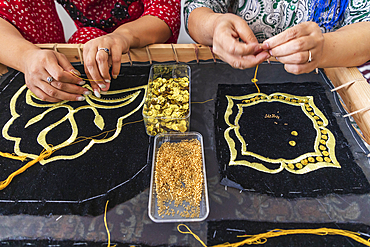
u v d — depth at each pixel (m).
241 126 0.72
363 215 0.53
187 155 0.66
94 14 1.08
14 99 0.79
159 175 0.61
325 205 0.55
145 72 0.88
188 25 0.93
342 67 0.78
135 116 0.75
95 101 0.79
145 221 0.53
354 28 0.74
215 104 0.78
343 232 0.51
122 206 0.56
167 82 0.80
